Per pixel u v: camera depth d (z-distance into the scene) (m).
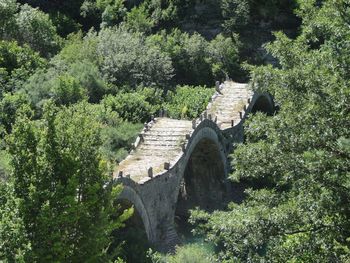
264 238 21.88
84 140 23.78
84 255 23.23
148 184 41.50
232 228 22.33
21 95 50.72
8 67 61.00
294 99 22.64
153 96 64.38
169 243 43.50
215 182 57.19
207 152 55.78
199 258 36.03
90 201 23.38
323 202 21.14
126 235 39.56
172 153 48.19
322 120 21.67
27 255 20.86
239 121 60.28
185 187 58.00
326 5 23.48
